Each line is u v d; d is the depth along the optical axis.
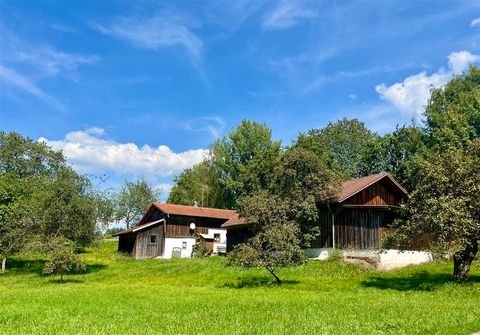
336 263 35.12
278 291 25.12
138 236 55.50
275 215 30.50
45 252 36.94
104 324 14.48
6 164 58.72
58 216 39.03
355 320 14.58
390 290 24.56
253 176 45.19
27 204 42.34
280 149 79.75
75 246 39.50
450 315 15.27
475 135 49.44
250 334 12.53
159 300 20.97
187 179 90.00
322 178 36.66
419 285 25.52
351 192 37.00
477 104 51.12
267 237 29.00
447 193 25.95
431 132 57.16
